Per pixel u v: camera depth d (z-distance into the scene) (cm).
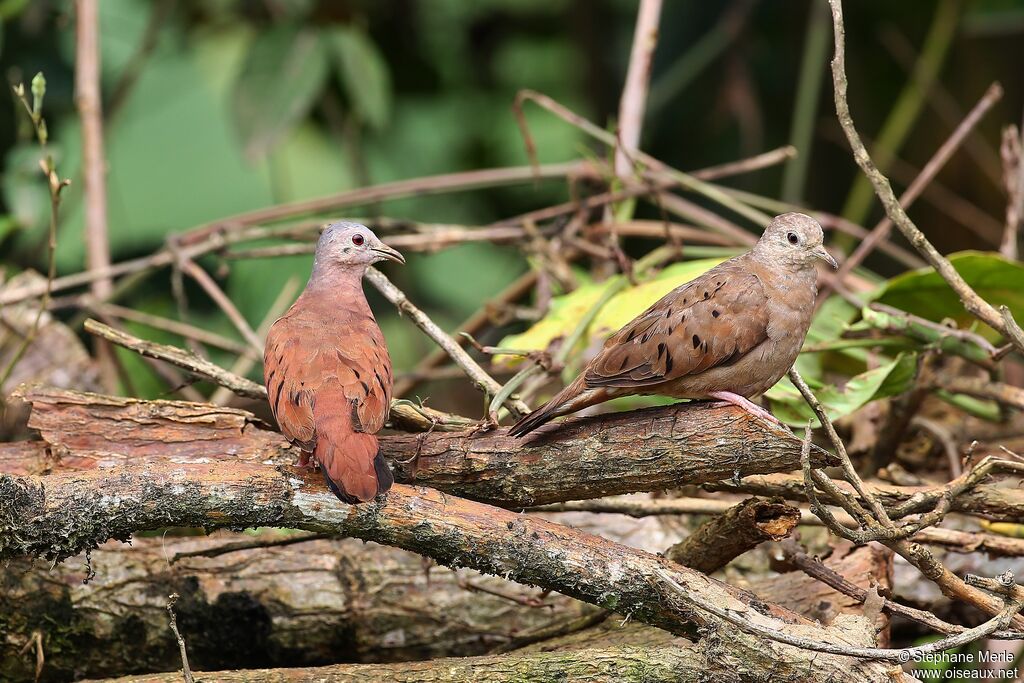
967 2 1541
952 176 1714
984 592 766
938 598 950
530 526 740
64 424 791
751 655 705
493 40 1745
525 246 1230
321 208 1289
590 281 1217
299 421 708
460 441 783
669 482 745
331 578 914
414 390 1295
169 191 2033
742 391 785
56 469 786
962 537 870
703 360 757
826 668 698
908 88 1634
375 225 1258
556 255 1192
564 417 782
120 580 888
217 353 1471
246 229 1301
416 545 743
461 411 1633
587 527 985
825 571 820
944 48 1520
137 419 795
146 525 739
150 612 886
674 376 759
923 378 1014
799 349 798
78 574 884
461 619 920
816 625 727
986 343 938
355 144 1600
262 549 920
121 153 2030
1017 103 1686
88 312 1280
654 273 1159
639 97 1263
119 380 1206
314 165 2028
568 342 993
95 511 727
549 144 1861
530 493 775
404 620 915
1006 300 1055
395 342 1664
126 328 1277
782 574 895
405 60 1684
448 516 738
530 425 748
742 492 859
